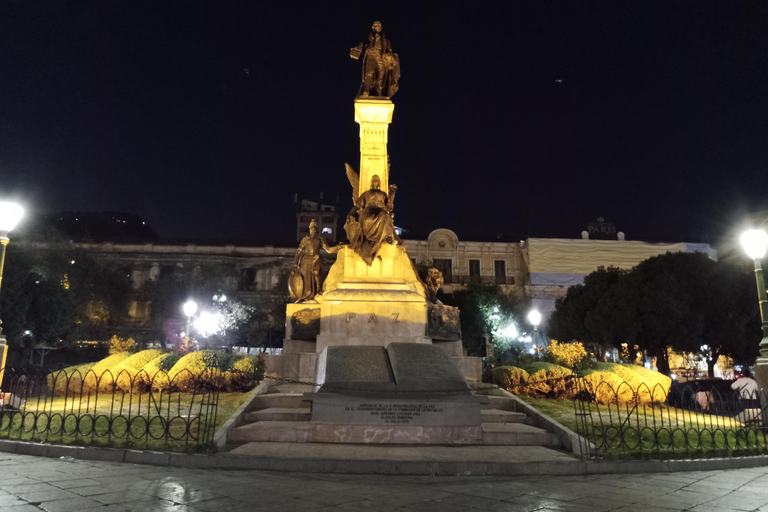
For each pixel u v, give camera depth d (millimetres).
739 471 7914
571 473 7570
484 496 5926
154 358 13430
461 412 9242
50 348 34125
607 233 57438
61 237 38156
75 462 7117
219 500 5395
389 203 15047
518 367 13945
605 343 35625
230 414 9742
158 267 55719
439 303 15258
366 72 16078
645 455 8227
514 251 55125
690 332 31641
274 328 46938
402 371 9719
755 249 11562
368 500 5602
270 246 57250
